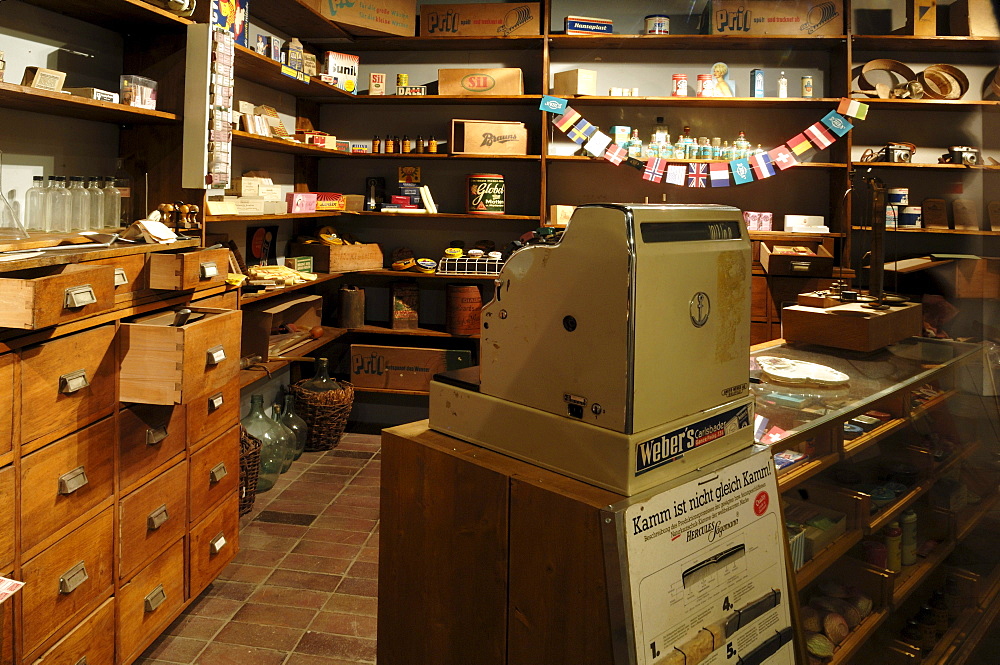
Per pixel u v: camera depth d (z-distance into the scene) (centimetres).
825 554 191
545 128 504
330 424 477
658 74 528
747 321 148
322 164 553
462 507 147
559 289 133
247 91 444
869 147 525
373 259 536
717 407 143
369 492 413
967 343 200
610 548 119
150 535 251
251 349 416
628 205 124
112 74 313
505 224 546
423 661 157
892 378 228
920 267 390
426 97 514
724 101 500
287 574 320
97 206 280
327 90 486
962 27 495
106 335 222
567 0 527
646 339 125
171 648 265
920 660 204
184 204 309
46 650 203
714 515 136
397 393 529
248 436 380
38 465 197
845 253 500
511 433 145
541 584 133
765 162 494
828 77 523
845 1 490
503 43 516
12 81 266
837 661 186
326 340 492
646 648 120
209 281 290
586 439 131
